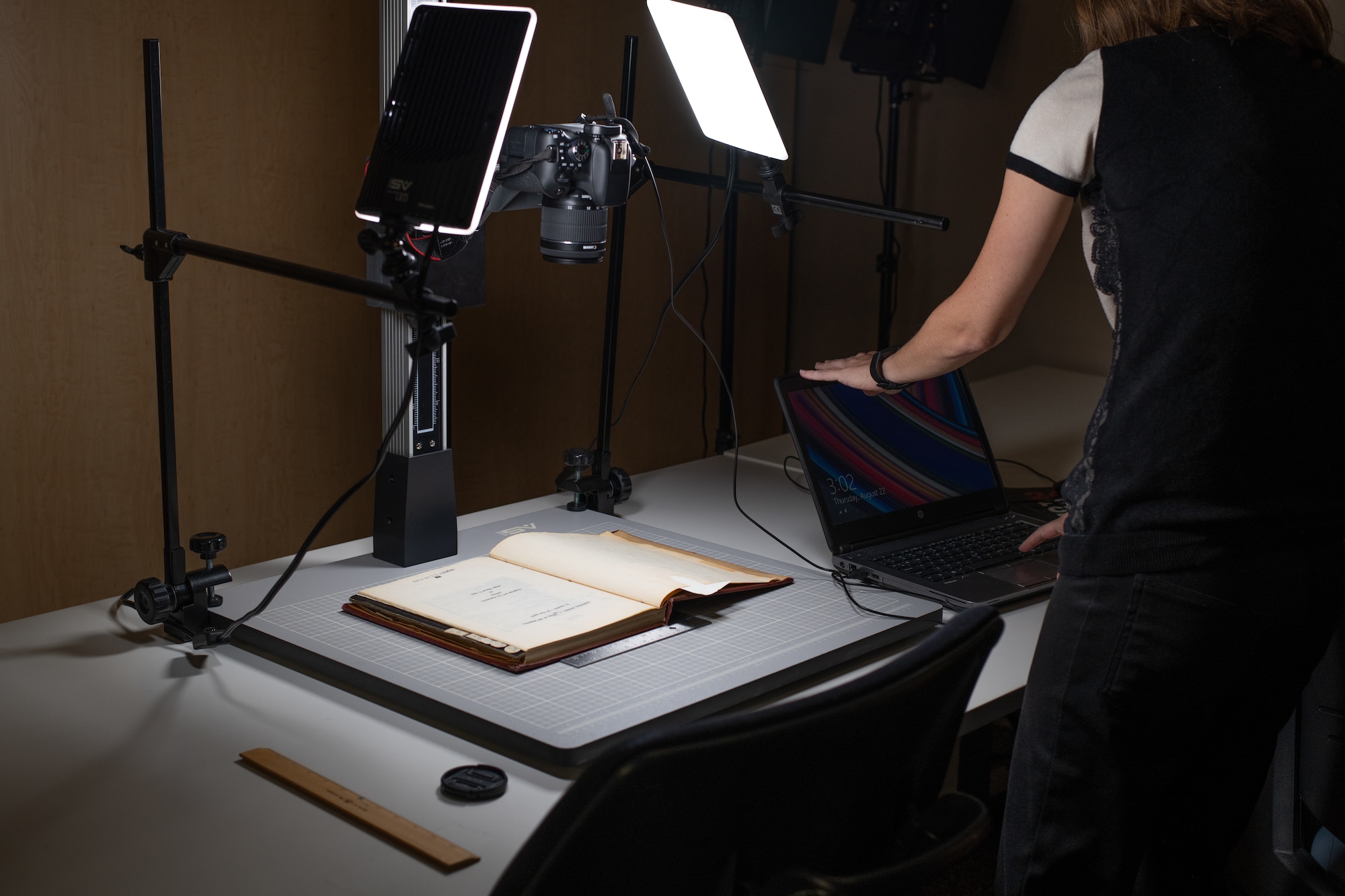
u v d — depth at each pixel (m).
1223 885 1.23
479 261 1.36
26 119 2.36
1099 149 1.00
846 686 0.68
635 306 3.62
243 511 2.86
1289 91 0.96
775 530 1.63
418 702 1.03
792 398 1.53
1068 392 2.55
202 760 0.96
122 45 2.47
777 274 3.86
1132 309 0.98
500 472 3.42
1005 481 1.92
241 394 2.81
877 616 1.25
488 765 0.94
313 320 2.91
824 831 0.72
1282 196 0.93
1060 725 1.03
